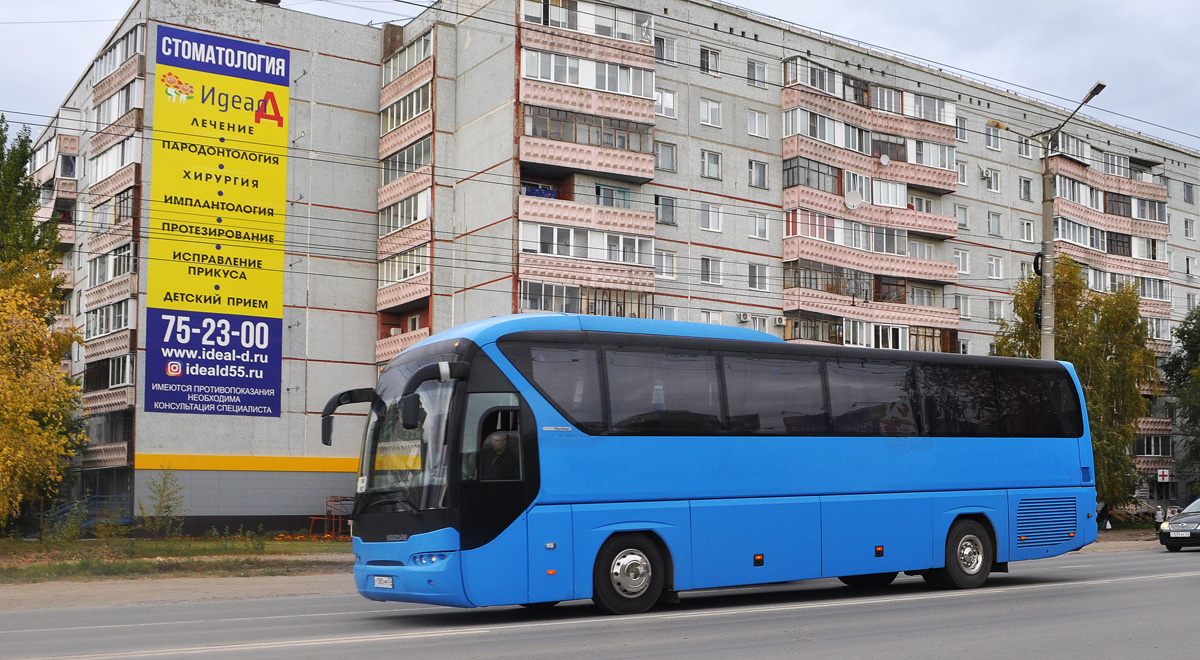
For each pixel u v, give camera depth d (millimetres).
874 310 53000
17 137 47062
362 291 49344
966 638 11398
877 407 16969
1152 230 68250
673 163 48219
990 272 60594
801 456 15945
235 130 46688
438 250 46219
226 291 45938
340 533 46531
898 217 55094
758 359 15891
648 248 46188
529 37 43938
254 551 31844
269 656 10391
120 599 19188
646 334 15055
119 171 45844
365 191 49875
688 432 14938
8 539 35969
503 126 44094
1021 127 63094
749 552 15211
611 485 14172
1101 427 49438
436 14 49375
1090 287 64500
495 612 15109
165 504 41156
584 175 45250
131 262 44250
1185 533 29094
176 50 45625
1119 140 69438
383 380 14742
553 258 43469
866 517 16469
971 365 18297
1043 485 18688
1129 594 15992
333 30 49656
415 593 13211
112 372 45219
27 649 11344
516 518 13461
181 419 44406
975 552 17766
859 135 53938
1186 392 61375
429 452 13430
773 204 50875
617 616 13961
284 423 46562
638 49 46156
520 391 13828
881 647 10781
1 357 28750
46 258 42438
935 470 17406
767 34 52000
